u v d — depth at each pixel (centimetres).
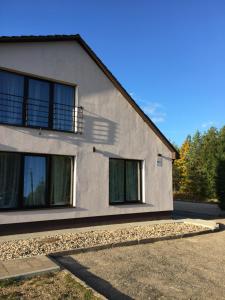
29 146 1053
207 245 974
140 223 1302
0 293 524
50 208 1087
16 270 623
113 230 1112
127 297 554
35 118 1098
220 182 1877
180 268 731
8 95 1043
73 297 516
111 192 1295
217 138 2958
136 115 1392
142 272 692
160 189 1457
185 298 560
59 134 1132
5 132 1004
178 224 1305
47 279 594
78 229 1117
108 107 1293
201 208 2188
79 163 1176
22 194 1038
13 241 895
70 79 1190
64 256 789
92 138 1226
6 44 1039
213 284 635
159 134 1470
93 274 666
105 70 1289
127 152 1341
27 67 1081
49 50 1146
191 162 3403
